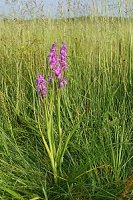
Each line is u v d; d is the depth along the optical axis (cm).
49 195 70
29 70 109
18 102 102
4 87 112
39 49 119
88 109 96
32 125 92
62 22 125
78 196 69
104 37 114
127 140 79
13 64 120
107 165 71
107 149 78
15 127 96
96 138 84
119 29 116
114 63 115
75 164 75
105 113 87
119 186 70
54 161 74
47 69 111
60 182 73
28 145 85
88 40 120
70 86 104
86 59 114
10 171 74
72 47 120
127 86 107
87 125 88
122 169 76
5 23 135
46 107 74
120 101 99
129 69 113
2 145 82
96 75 111
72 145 83
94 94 99
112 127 87
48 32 121
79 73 107
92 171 73
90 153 76
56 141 83
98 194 68
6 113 92
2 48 131
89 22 120
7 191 67
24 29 130
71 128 87
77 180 71
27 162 77
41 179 74
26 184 71
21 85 110
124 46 113
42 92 73
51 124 73
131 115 91
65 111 96
